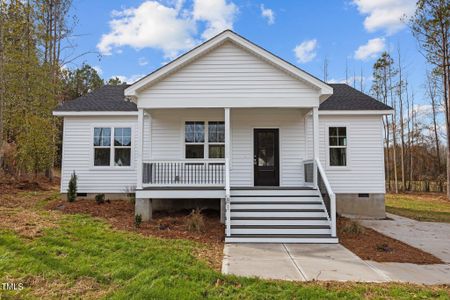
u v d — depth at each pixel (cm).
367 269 525
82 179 1190
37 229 687
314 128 929
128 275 462
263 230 764
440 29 1916
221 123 1162
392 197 2120
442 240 778
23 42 1586
